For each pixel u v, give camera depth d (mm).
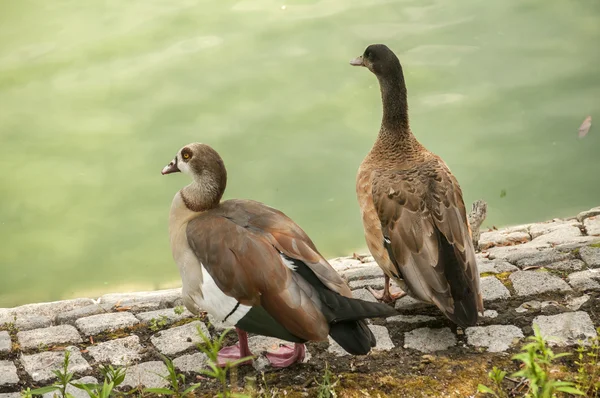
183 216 7719
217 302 6891
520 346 7203
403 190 7863
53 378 7141
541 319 7535
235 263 6777
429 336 7484
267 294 6625
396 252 7668
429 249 7480
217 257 6887
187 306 7367
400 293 8383
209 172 7633
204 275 7016
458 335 7473
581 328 7332
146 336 7770
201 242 7051
